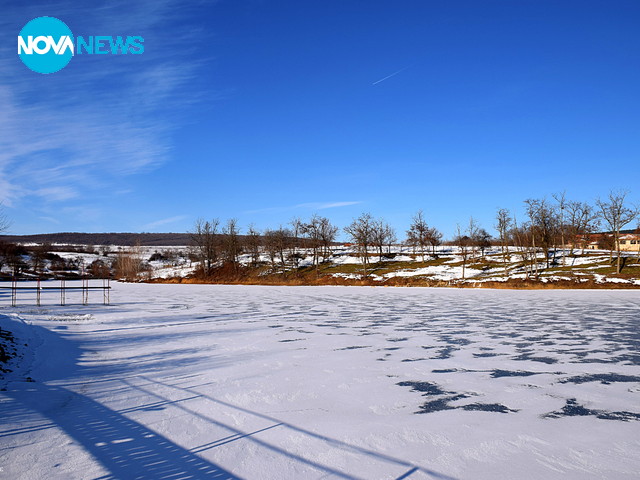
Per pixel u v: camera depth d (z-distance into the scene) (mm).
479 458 5988
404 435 6824
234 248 84062
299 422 7359
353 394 9094
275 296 40594
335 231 87188
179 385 9633
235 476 5336
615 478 5410
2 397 8172
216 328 19156
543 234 62875
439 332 17938
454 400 8750
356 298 37188
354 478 5344
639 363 12234
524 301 32875
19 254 105750
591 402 8664
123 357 12758
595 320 21703
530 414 7918
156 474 5344
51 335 16594
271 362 12125
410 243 88312
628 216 53750
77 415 7492
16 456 5766
